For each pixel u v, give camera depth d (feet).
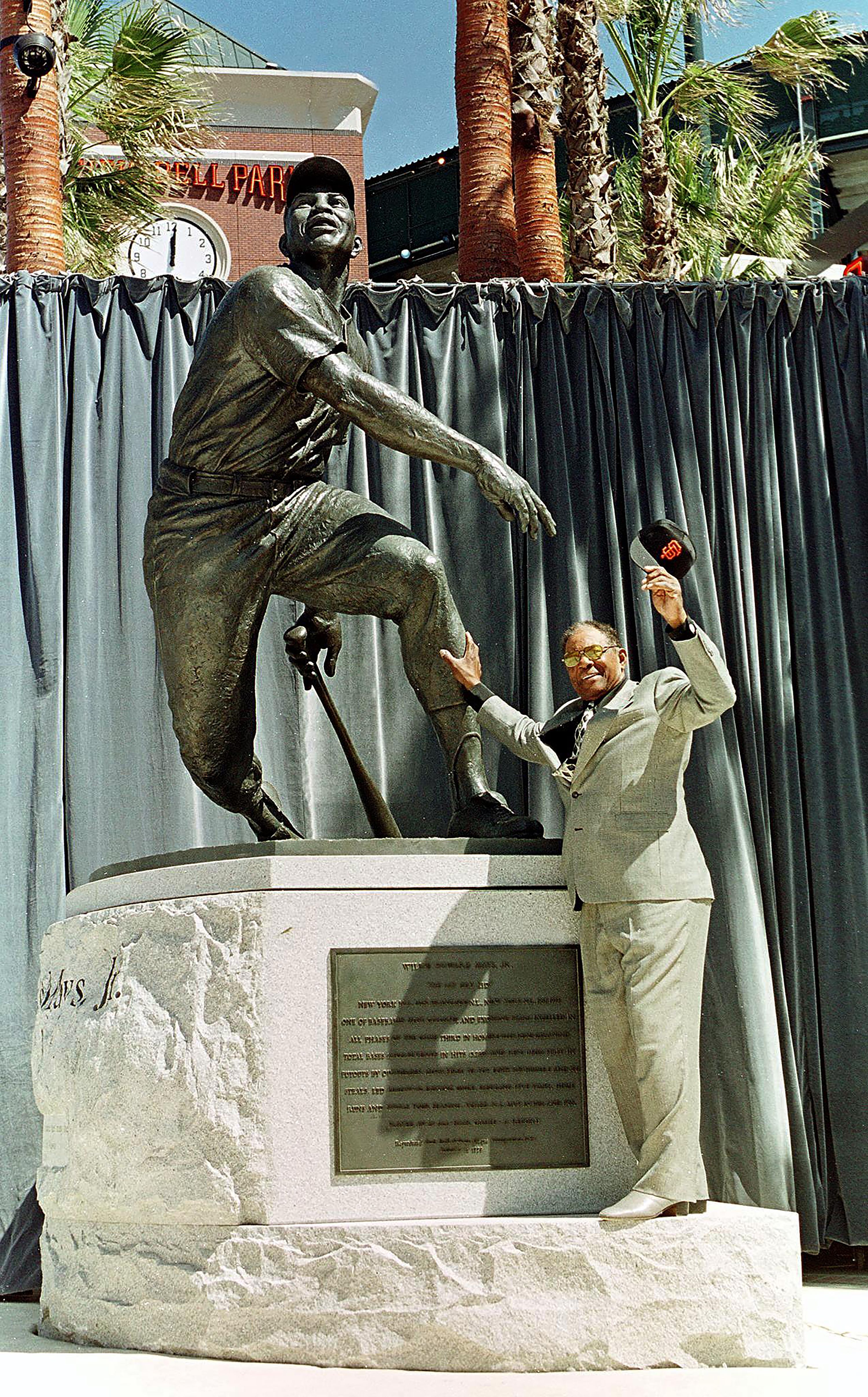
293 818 22.61
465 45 31.30
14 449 22.63
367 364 18.04
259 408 16.87
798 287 24.35
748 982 21.81
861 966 22.41
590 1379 13.43
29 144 29.35
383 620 23.35
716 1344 14.17
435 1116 14.94
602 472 23.75
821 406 24.13
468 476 23.65
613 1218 14.19
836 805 22.93
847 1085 22.16
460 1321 13.94
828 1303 19.20
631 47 42.75
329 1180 14.65
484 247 30.48
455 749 17.17
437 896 15.35
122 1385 13.23
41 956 18.81
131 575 22.67
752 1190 21.33
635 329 24.21
